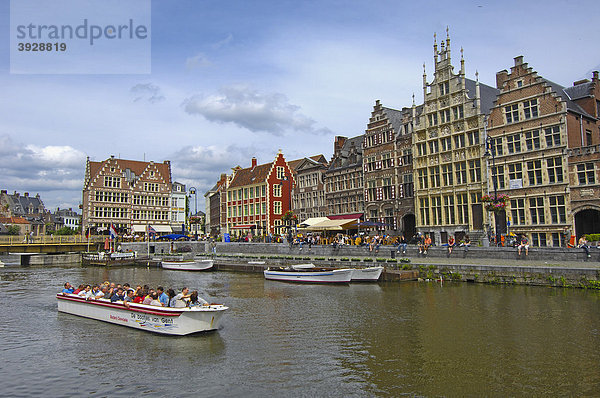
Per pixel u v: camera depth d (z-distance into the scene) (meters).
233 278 35.94
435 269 29.34
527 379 11.76
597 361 12.96
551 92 35.00
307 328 17.56
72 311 21.11
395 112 51.59
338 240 45.03
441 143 43.03
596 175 32.19
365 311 20.61
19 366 13.45
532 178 36.06
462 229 40.41
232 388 11.45
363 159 51.62
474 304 21.22
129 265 52.34
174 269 46.50
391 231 47.69
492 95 44.06
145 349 14.94
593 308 19.25
